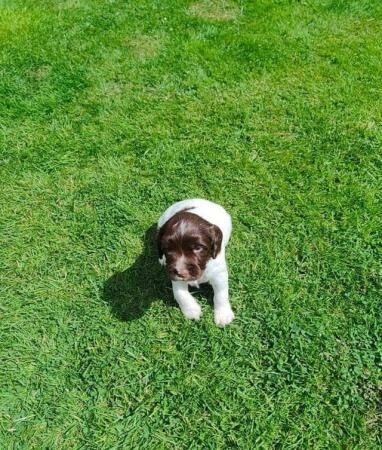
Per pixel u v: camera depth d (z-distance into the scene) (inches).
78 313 34.9
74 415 30.4
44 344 33.6
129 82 52.1
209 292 35.6
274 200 40.7
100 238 39.1
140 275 36.6
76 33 58.2
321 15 58.6
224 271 32.0
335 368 31.3
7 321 34.7
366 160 42.9
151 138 46.0
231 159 43.9
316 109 47.8
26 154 45.5
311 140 45.0
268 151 44.3
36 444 29.5
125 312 34.8
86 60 54.7
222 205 40.6
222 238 31.2
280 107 48.2
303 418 29.5
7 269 37.6
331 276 35.8
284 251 37.4
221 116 47.6
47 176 43.9
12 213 41.2
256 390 30.8
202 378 31.5
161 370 32.0
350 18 58.1
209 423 29.8
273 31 56.7
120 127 47.3
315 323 33.4
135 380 31.6
